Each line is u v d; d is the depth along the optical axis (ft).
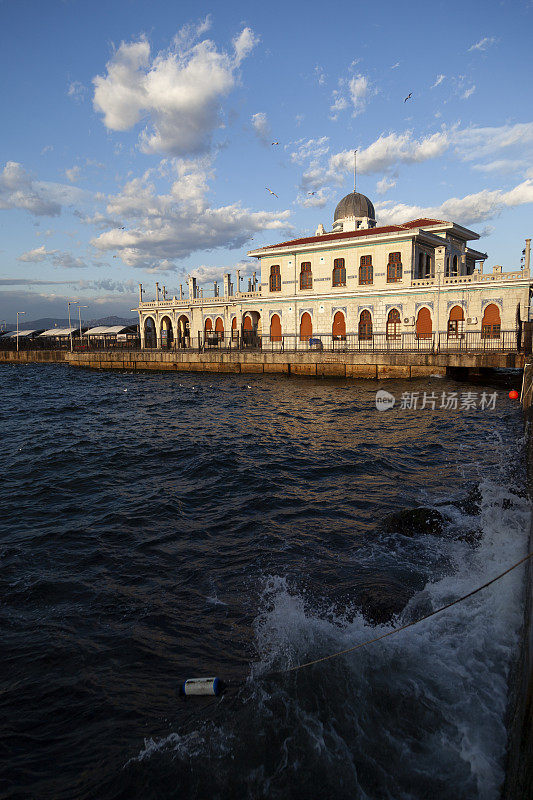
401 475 44.73
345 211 191.72
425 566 26.48
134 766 14.71
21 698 17.74
